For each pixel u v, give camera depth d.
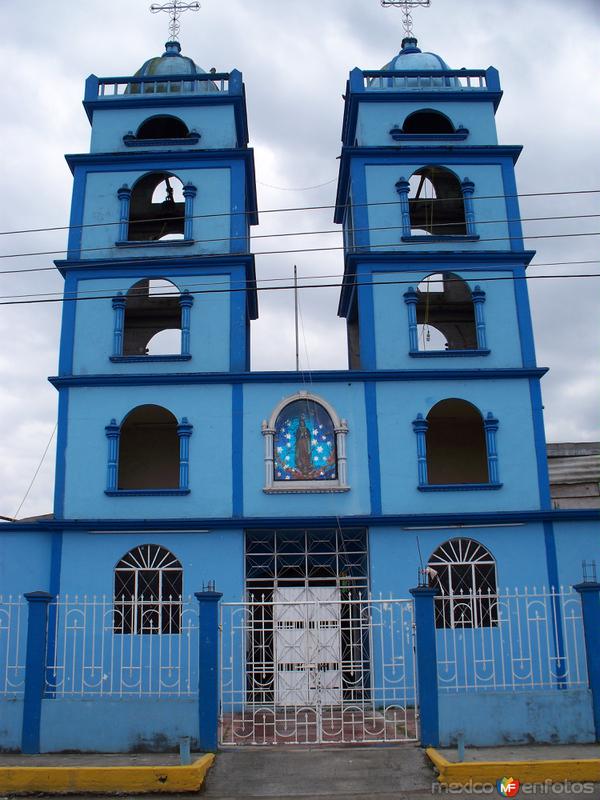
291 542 22.22
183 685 20.34
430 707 15.65
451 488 21.91
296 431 22.50
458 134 24.92
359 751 15.27
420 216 26.88
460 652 20.56
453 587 21.72
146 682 20.41
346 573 22.73
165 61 26.59
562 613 19.27
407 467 22.11
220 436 22.30
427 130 26.98
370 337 23.16
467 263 23.83
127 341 26.98
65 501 21.91
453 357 23.08
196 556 21.36
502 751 15.23
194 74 25.70
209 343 23.17
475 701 15.80
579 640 20.80
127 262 23.55
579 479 27.36
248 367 26.17
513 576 21.31
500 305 23.58
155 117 25.44
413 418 22.45
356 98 25.25
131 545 21.45
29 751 15.72
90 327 23.34
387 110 25.36
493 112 25.47
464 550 21.62
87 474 22.11
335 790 13.89
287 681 20.91
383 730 16.56
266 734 17.06
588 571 21.36
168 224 26.89
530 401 22.75
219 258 23.64
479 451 26.12
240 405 22.50
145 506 21.83
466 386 22.80
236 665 20.59
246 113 26.75
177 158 24.70
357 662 19.11
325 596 21.61
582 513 21.61
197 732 15.63
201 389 22.67
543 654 20.72
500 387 22.83
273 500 21.81
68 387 22.77
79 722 15.87
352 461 22.09
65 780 13.84
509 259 23.89
